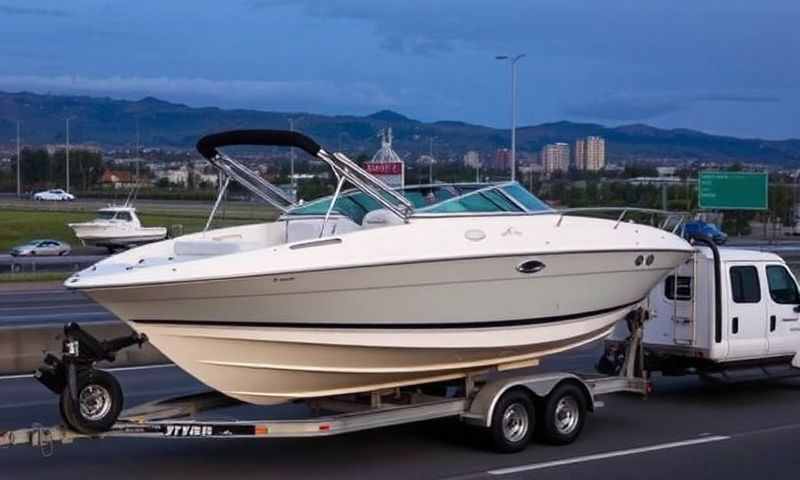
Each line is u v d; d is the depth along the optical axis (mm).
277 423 9703
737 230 65688
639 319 12508
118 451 10922
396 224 10359
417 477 9969
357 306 9883
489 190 10883
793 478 10031
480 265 10453
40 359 16438
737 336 13758
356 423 10094
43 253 52812
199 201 96250
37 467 10172
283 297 9492
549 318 11281
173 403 10125
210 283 9141
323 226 10555
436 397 11062
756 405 13922
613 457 10852
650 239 12125
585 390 11578
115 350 9352
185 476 9914
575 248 11172
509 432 10938
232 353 9617
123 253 10555
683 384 15594
